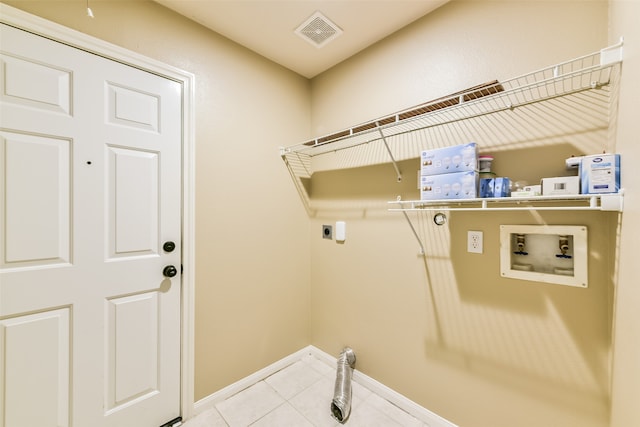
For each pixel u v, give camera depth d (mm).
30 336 1082
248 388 1757
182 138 1486
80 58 1175
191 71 1521
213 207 1612
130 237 1311
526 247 1198
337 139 1700
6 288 1033
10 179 1035
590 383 1027
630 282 778
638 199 708
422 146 1503
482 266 1298
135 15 1321
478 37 1298
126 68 1296
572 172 1062
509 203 1213
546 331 1126
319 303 2123
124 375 1301
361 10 1461
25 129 1060
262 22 1553
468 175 1111
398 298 1620
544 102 1123
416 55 1529
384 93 1686
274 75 1947
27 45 1062
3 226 1025
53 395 1129
